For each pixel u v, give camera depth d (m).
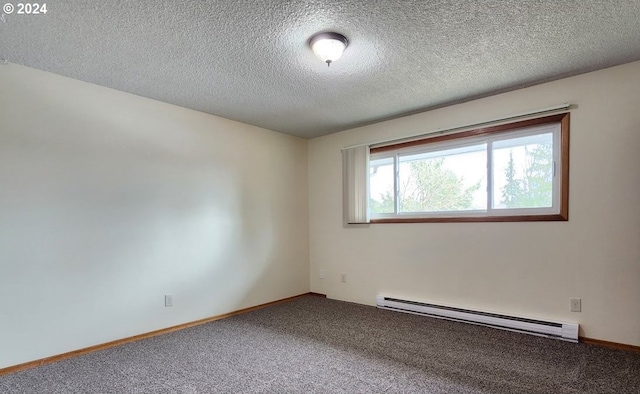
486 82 2.87
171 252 3.25
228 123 3.84
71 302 2.62
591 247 2.67
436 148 3.59
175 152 3.34
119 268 2.89
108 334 2.80
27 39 2.11
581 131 2.72
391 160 3.97
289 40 2.16
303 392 2.00
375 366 2.33
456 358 2.45
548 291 2.86
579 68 2.63
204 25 1.98
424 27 2.04
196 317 3.42
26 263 2.43
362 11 1.87
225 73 2.64
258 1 1.77
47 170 2.55
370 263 4.08
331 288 4.49
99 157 2.82
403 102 3.35
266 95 3.12
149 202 3.12
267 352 2.61
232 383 2.11
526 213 3.01
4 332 2.32
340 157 4.43
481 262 3.23
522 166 3.06
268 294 4.18
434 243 3.54
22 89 2.46
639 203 2.50
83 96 2.75
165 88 2.93
